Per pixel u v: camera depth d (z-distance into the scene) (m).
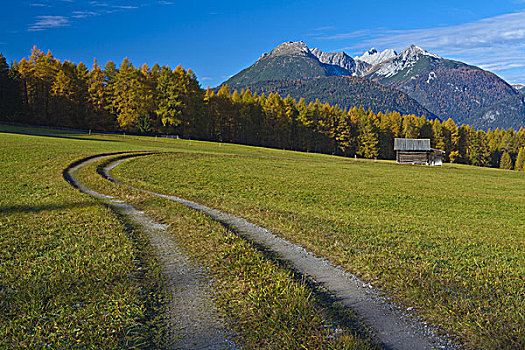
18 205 15.52
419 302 6.95
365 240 11.99
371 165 59.97
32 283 7.27
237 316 6.33
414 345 5.61
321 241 11.03
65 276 7.64
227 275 8.12
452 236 13.95
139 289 7.16
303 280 7.94
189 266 8.82
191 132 92.69
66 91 79.38
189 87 88.88
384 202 23.92
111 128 84.75
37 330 5.55
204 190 23.69
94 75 82.12
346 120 121.94
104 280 7.50
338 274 8.53
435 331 6.01
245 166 41.72
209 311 6.54
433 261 9.91
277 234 12.03
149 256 9.50
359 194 26.81
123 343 5.39
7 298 6.63
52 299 6.56
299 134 114.81
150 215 14.85
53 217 13.28
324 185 30.56
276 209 17.16
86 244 10.03
